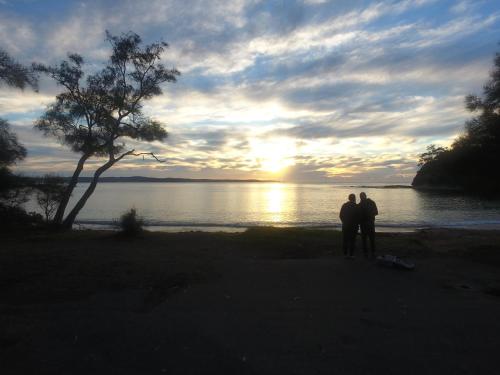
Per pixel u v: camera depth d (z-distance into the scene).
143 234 15.86
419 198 79.62
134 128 20.23
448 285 7.70
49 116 19.06
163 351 4.52
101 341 4.81
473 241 15.99
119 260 10.10
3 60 14.74
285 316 5.82
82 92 19.44
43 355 4.41
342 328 5.30
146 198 77.62
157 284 7.70
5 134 17.59
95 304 6.43
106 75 19.41
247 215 41.75
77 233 17.25
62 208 19.50
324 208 52.97
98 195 89.69
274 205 59.16
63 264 9.47
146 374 3.96
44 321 5.54
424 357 4.35
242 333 5.10
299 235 16.16
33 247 12.62
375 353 4.46
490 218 38.12
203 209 50.38
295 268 9.30
